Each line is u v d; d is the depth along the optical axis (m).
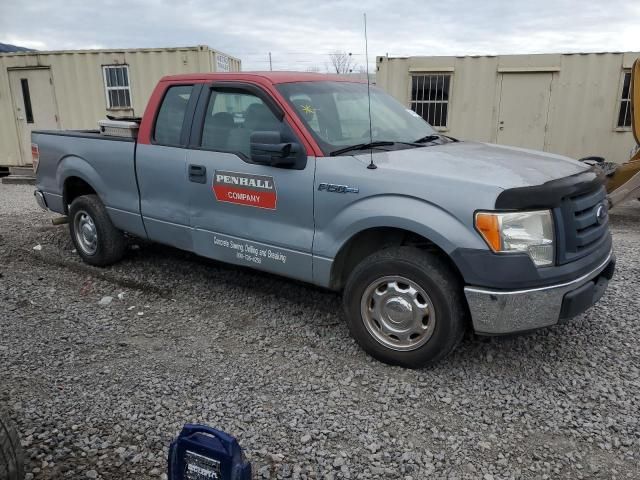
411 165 3.48
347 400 3.20
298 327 4.21
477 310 3.21
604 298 4.67
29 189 11.74
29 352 3.78
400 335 3.49
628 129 10.66
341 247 3.62
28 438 2.81
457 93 11.41
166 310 4.58
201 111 4.43
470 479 2.56
